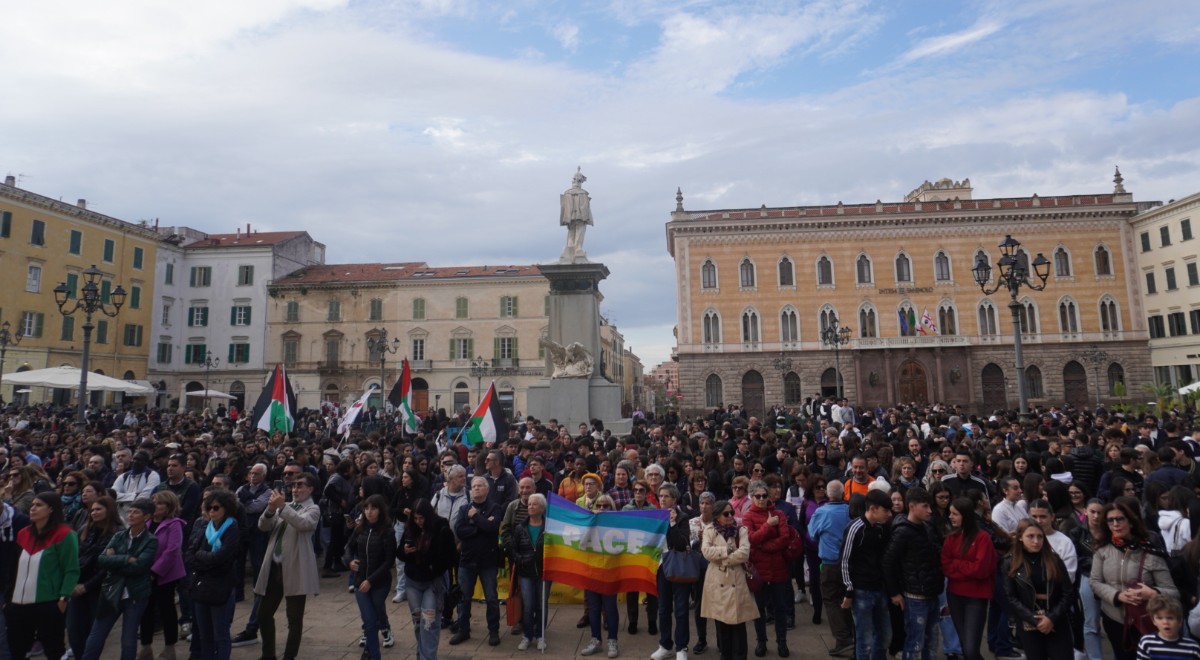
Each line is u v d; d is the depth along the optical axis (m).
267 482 12.14
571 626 9.98
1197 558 6.48
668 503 8.89
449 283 65.56
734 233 60.09
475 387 64.38
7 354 47.94
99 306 22.89
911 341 57.38
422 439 15.98
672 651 8.75
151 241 61.91
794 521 9.34
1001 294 57.94
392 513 10.96
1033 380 57.19
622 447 13.13
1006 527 8.43
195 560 7.73
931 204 59.88
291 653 8.23
